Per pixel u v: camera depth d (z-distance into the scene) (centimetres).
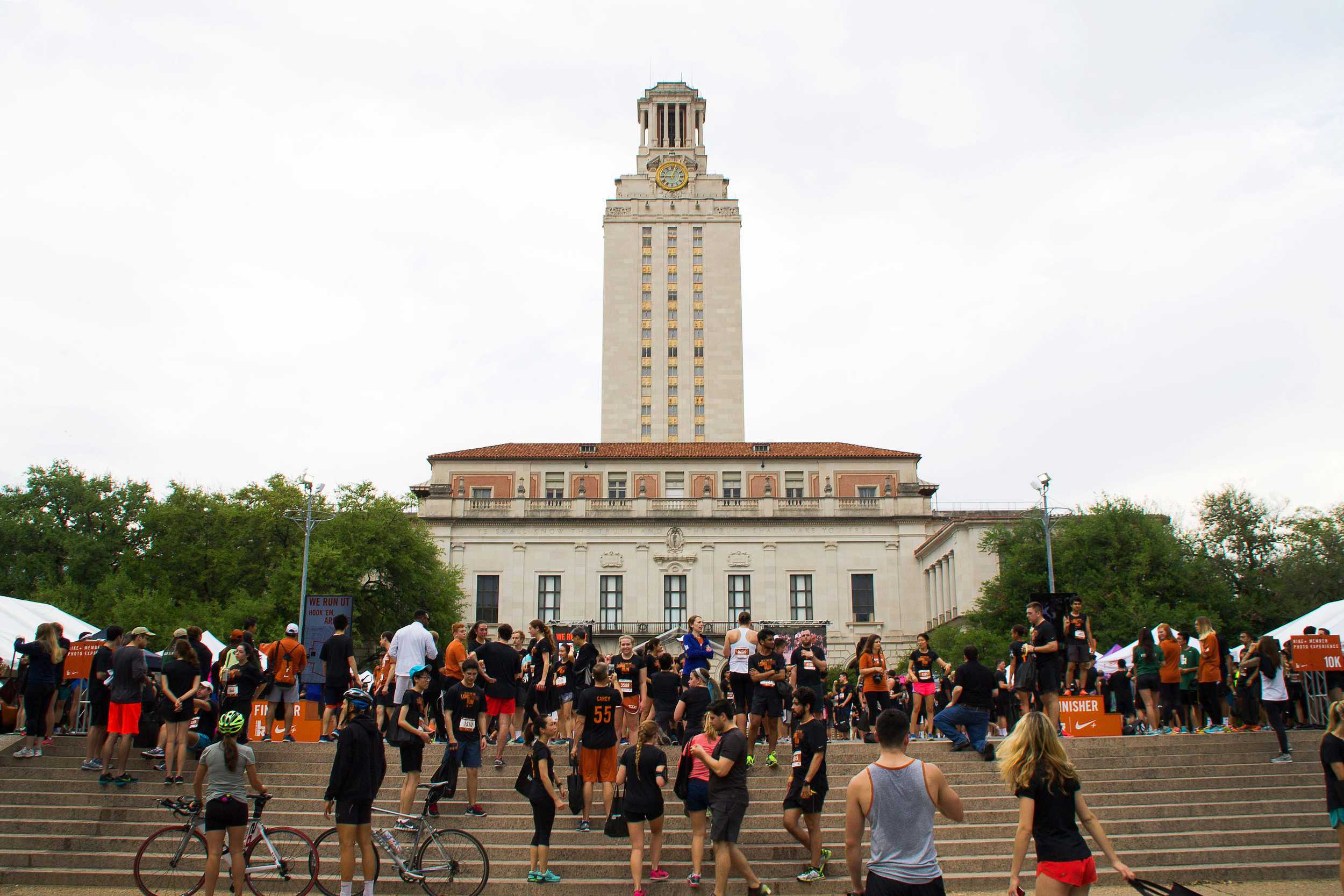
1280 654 2116
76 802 1903
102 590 5828
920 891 901
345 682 2275
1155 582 5238
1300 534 6081
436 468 7806
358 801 1358
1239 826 1850
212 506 6062
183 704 1927
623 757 1548
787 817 1614
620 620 7231
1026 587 5538
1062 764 969
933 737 2311
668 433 11312
